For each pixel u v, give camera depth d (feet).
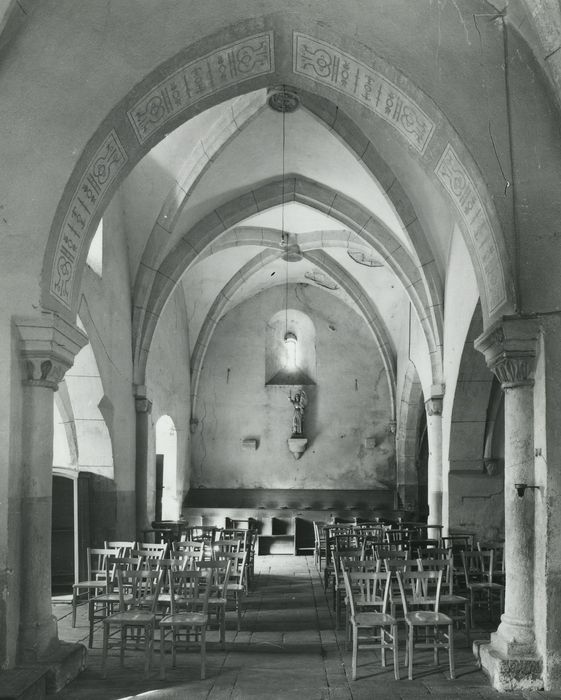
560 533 24.30
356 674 25.36
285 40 27.25
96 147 26.32
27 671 23.58
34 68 25.27
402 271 49.65
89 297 41.52
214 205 51.13
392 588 30.66
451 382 45.70
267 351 78.43
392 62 25.85
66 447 45.70
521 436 25.75
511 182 25.85
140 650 29.17
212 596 33.91
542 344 25.16
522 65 25.07
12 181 25.57
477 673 25.64
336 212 51.26
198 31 25.76
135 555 35.55
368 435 76.54
